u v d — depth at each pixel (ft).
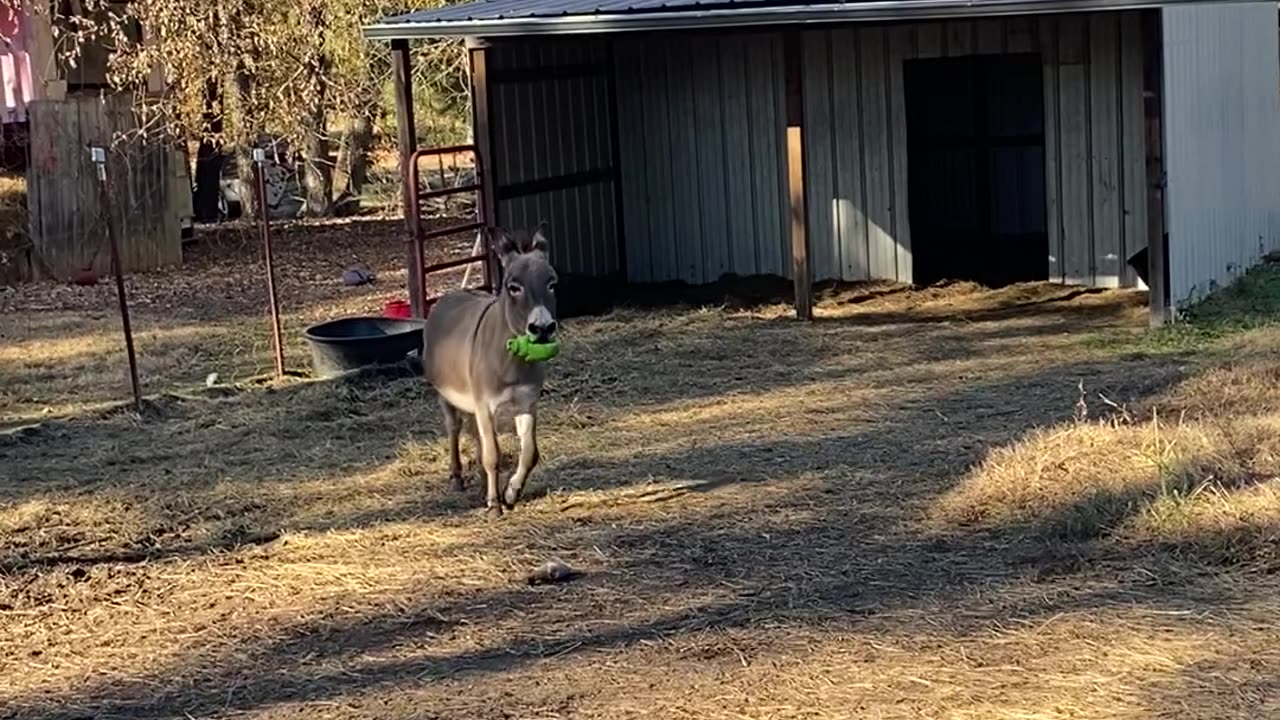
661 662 20.49
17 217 65.92
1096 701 18.35
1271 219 57.72
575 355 43.42
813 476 29.66
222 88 73.36
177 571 25.81
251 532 27.91
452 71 78.13
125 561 26.68
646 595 23.36
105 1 73.87
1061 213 52.90
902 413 34.94
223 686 20.72
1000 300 51.34
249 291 60.03
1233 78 51.57
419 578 24.73
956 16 42.55
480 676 20.39
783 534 26.07
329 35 74.08
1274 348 38.09
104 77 80.28
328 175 87.40
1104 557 23.43
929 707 18.43
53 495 31.01
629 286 57.72
